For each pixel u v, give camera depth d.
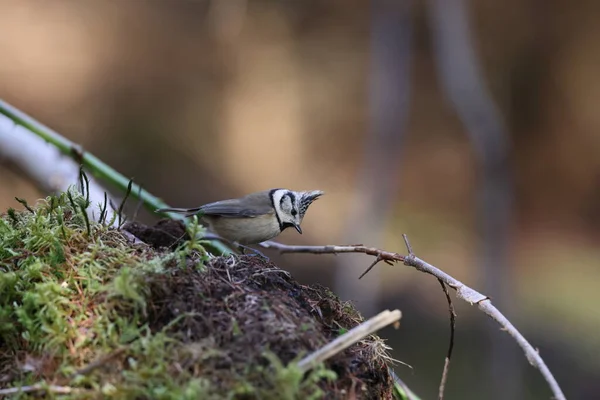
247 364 1.92
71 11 16.64
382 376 2.30
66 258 2.28
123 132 16.25
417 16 15.01
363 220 12.01
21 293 2.15
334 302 2.44
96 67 16.45
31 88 15.69
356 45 17.42
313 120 17.64
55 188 4.46
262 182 16.94
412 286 14.25
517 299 13.13
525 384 11.79
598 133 17.19
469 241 15.69
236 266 2.34
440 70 11.16
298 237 15.16
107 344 2.00
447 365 2.58
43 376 1.97
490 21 16.06
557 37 16.52
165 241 2.99
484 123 10.91
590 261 15.94
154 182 16.09
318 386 2.00
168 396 1.81
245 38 17.31
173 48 17.16
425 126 17.47
